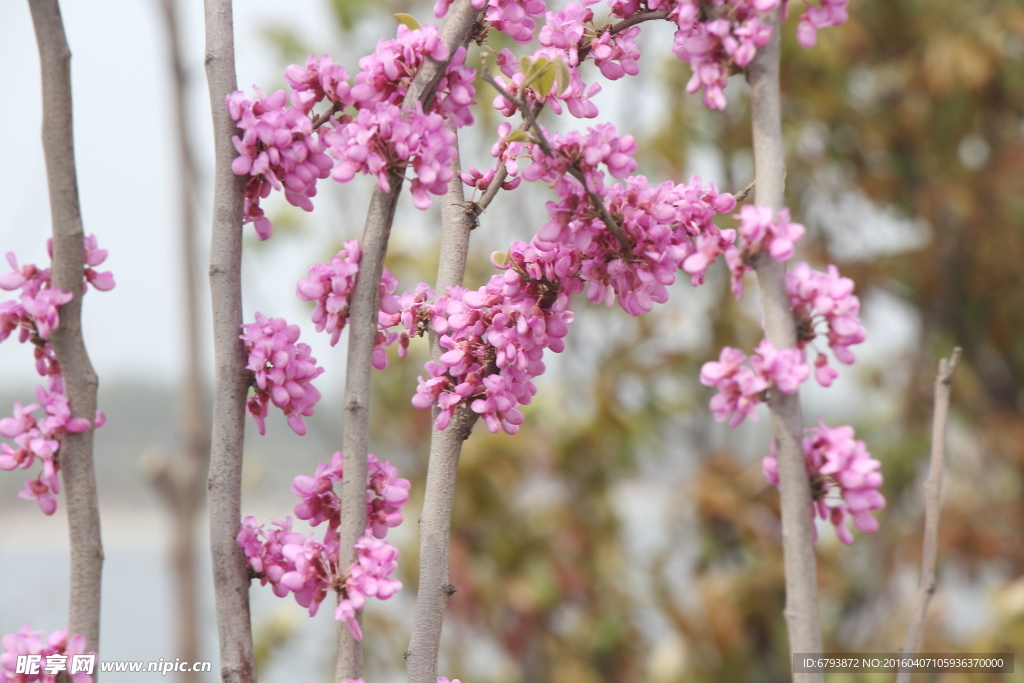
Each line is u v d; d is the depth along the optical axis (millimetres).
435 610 2066
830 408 6141
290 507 4969
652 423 5523
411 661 2062
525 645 5301
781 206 2004
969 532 5520
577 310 5555
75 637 2059
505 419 2064
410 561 4930
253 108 2049
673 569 5836
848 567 5660
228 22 2059
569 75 2049
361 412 2047
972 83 5738
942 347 6004
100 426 2082
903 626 5207
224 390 2061
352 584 2031
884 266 5785
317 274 2053
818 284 2006
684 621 5207
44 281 2078
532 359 2070
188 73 4129
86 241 2076
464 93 2055
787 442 1999
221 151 2055
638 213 2057
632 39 2107
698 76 2020
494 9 2088
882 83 6066
